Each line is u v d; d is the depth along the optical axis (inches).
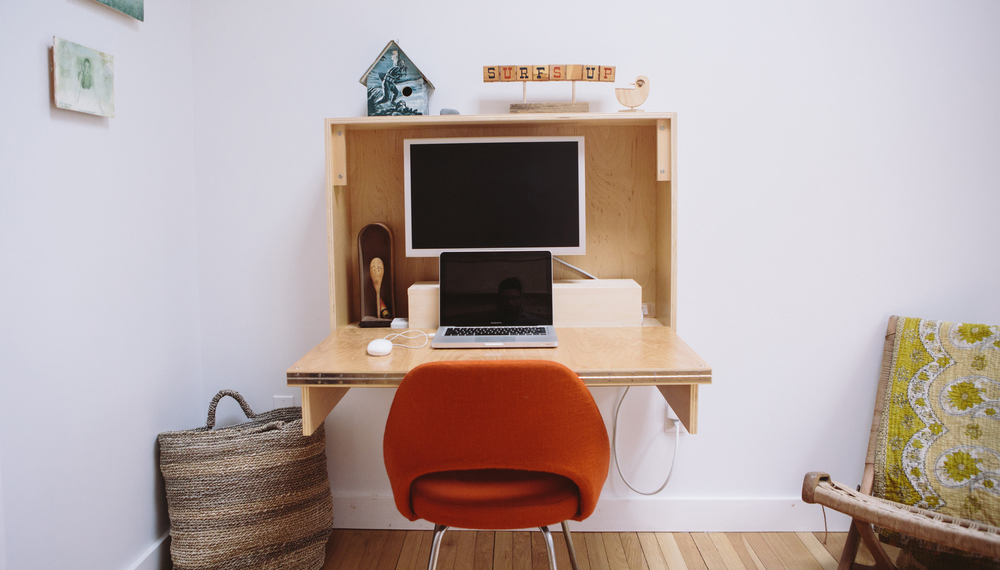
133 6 58.8
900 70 69.1
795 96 69.9
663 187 66.5
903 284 71.4
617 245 71.3
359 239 69.0
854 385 73.0
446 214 65.8
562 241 65.7
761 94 70.0
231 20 70.6
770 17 69.2
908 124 69.6
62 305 50.7
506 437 41.7
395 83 65.3
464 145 65.3
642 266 71.5
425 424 41.9
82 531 53.0
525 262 63.9
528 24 70.0
